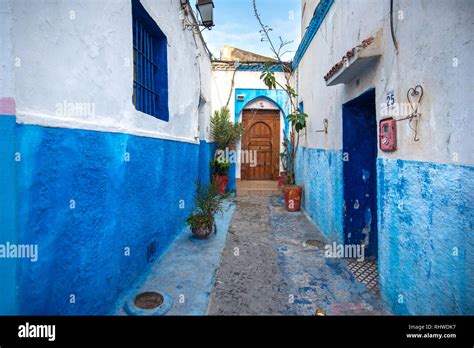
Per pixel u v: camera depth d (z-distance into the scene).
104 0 2.55
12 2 1.57
